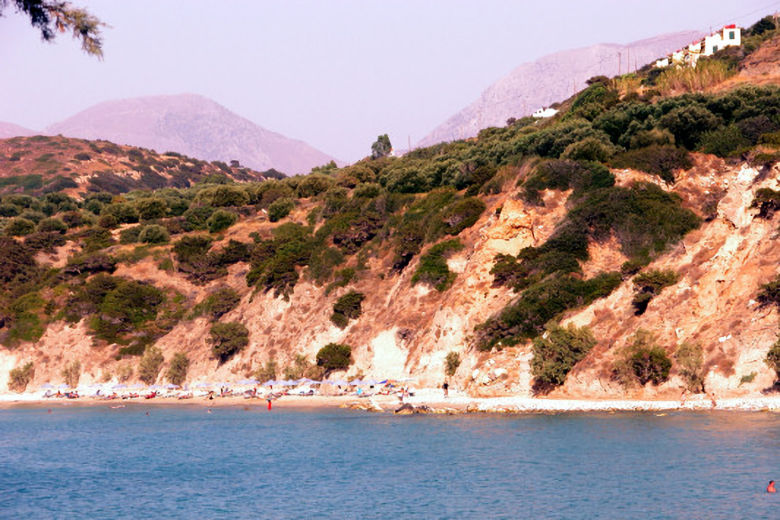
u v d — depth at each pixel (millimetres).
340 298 115750
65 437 86750
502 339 90938
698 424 66062
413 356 102812
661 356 76062
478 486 52719
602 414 74688
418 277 109500
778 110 107875
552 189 106938
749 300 75750
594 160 110062
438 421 80250
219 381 121000
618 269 94375
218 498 53625
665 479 51125
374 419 85188
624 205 99750
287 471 61344
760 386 71188
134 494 56094
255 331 123562
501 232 103875
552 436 66562
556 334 83812
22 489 58844
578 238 98250
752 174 85500
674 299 80812
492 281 100375
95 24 29719
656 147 107625
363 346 108688
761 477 50031
